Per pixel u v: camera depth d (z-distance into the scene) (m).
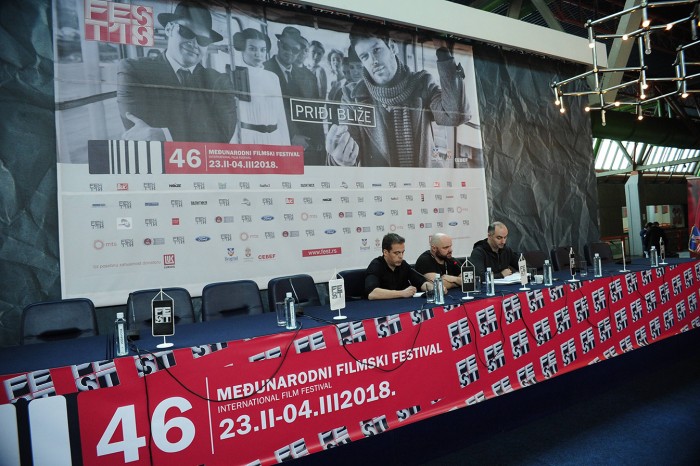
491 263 3.82
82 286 3.37
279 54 4.18
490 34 5.24
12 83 3.27
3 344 3.17
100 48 3.51
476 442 2.46
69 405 1.60
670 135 9.48
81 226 3.38
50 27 3.38
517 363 2.65
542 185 5.76
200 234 3.77
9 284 3.20
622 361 3.24
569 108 6.12
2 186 3.21
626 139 8.94
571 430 2.56
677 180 16.30
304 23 4.30
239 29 4.02
